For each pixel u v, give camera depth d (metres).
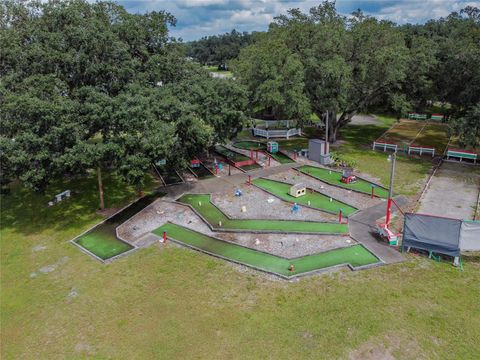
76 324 16.69
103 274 20.12
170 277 19.66
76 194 30.59
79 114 24.06
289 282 18.91
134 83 28.02
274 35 44.06
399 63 36.16
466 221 19.45
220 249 21.97
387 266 20.00
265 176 33.44
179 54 35.28
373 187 28.66
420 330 15.66
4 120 23.17
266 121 52.78
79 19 27.98
